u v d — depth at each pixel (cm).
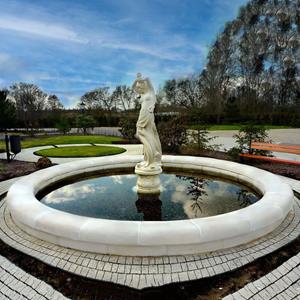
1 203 603
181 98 4684
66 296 302
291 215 516
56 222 388
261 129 1122
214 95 3769
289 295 300
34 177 651
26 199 482
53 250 386
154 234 351
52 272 341
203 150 1352
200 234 356
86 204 586
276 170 943
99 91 5144
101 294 303
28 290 312
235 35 3928
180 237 352
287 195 501
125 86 5119
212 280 324
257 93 3862
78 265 350
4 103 3550
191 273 333
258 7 3969
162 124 1509
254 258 364
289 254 378
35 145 1842
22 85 4350
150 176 633
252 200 611
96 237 360
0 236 435
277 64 3834
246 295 300
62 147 1692
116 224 371
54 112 4953
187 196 643
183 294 302
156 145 626
